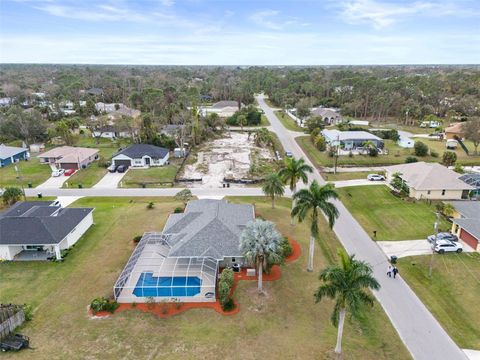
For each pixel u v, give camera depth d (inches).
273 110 6353.3
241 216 1809.8
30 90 7160.4
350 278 990.4
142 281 1407.5
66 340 1146.7
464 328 1220.5
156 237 1702.8
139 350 1104.8
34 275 1520.7
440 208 2159.2
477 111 5260.8
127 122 4131.4
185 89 6914.4
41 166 3191.4
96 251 1715.1
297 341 1145.4
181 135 3784.5
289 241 1804.9
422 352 1109.1
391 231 1943.9
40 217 1755.7
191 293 1364.4
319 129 4121.6
